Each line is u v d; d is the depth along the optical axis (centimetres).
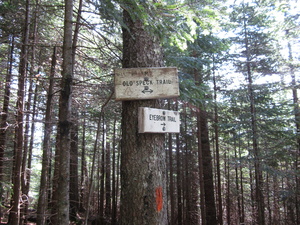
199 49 774
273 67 930
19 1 526
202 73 921
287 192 855
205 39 780
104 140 1189
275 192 1018
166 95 237
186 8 283
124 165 239
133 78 238
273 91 911
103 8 275
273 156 849
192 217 1127
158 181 233
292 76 941
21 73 513
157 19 271
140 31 261
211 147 1356
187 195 1098
